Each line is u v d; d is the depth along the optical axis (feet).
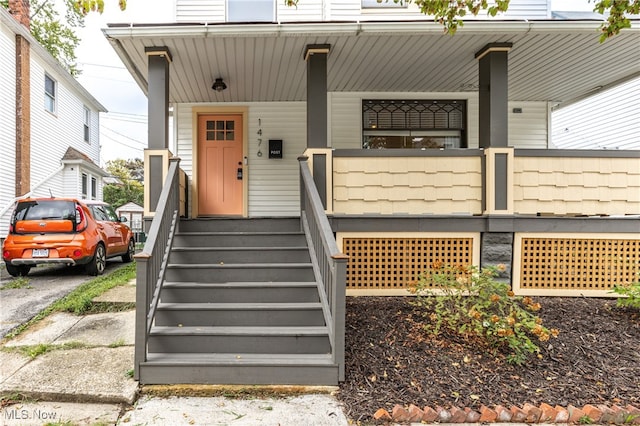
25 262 21.25
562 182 16.88
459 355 11.66
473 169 16.89
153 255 11.40
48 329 14.07
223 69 18.88
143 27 14.94
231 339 11.48
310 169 16.42
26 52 33.42
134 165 138.21
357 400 9.78
